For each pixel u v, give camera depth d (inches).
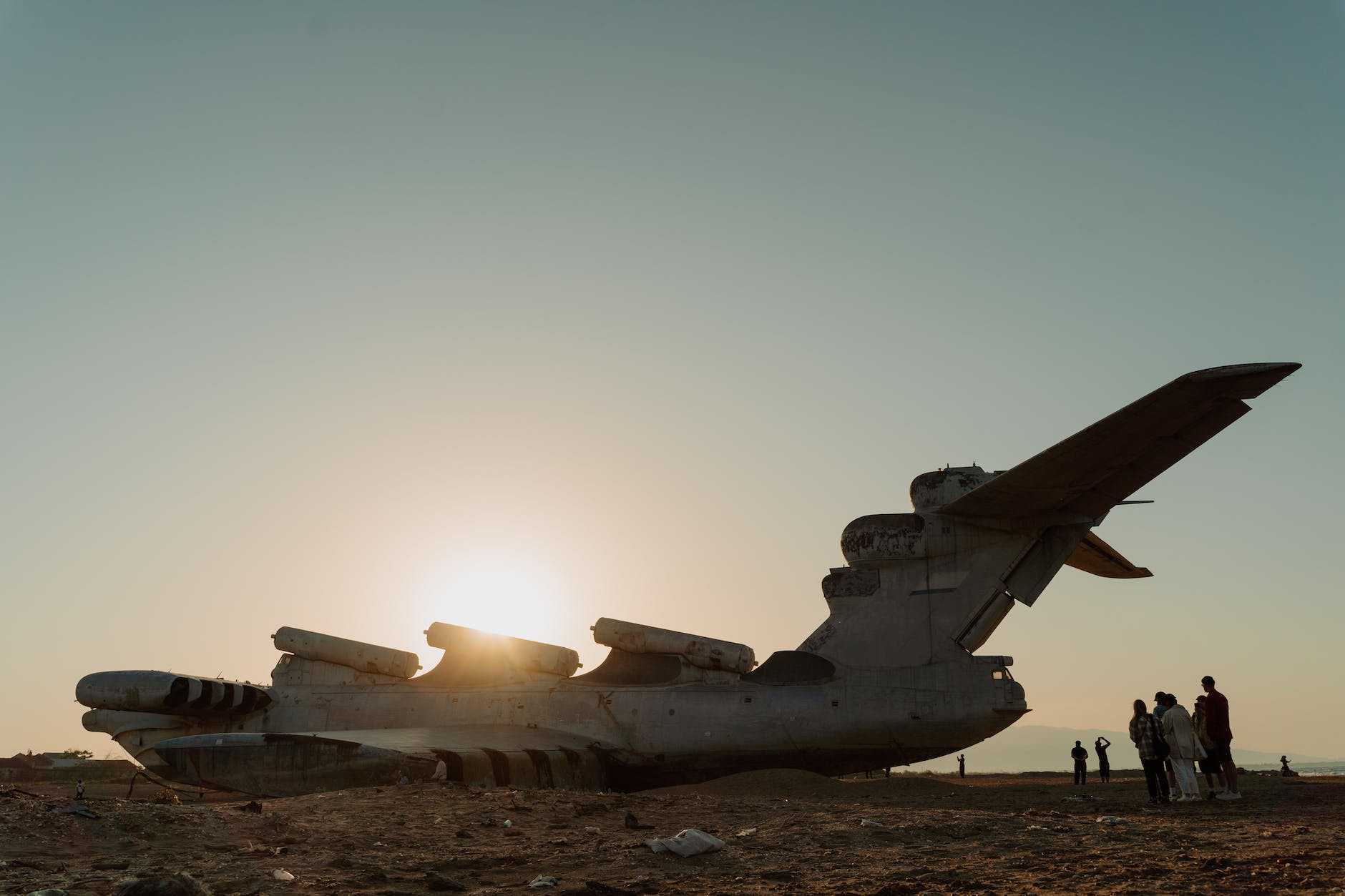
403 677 1041.5
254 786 767.1
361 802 551.2
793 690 914.1
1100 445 752.3
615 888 320.5
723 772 917.2
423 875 342.6
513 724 955.3
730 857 387.9
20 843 356.2
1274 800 637.9
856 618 934.4
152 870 328.5
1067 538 902.4
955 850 399.2
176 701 990.4
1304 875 319.6
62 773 1352.1
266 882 320.5
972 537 917.8
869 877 341.7
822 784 812.6
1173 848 394.0
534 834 451.2
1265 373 650.2
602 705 940.6
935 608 916.0
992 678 885.8
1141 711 642.2
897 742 890.1
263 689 1055.0
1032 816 520.1
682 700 927.7
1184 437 732.7
